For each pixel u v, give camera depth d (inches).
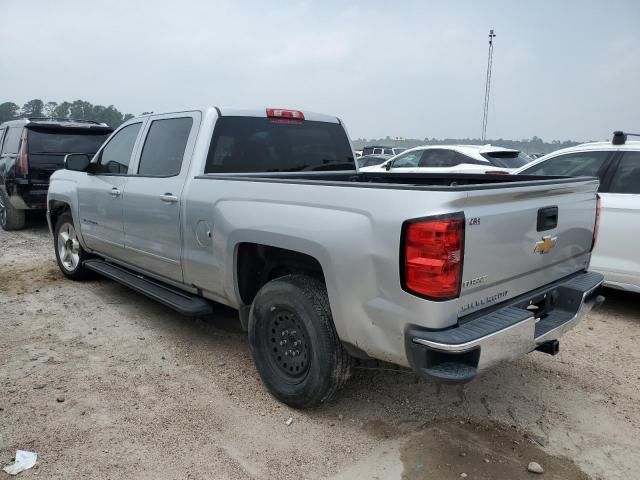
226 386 147.3
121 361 162.2
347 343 119.0
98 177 212.8
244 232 137.2
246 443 120.7
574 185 132.8
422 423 130.4
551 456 118.0
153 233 177.5
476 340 99.9
